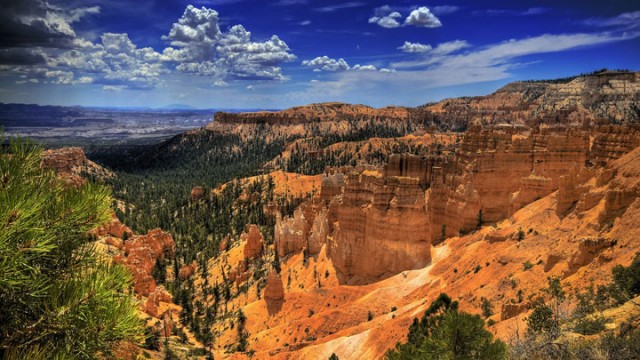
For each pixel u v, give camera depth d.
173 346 73.69
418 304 67.44
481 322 20.73
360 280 93.31
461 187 98.12
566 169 93.19
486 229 85.62
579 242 49.88
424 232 88.69
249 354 74.50
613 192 51.72
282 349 70.56
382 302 77.38
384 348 58.34
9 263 9.19
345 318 75.94
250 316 89.31
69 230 11.28
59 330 10.58
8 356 9.96
